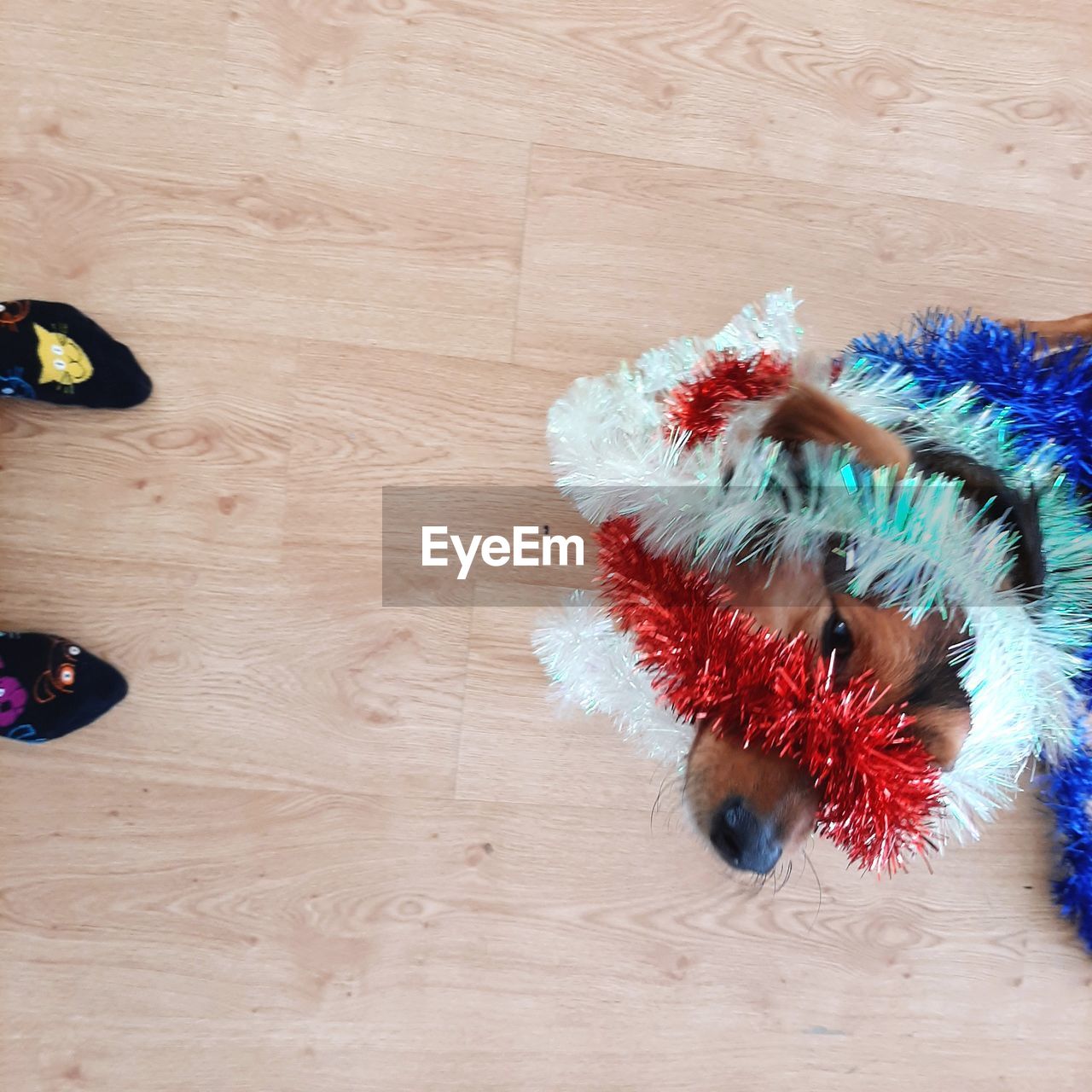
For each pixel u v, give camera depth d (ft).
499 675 3.19
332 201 3.19
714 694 1.90
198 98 3.15
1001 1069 3.29
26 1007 3.06
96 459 3.09
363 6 3.20
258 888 3.13
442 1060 3.16
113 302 3.11
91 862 3.08
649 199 3.29
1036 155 3.43
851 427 1.82
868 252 3.36
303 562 3.15
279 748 3.14
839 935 3.26
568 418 2.47
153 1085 3.09
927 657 1.82
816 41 3.35
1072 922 3.28
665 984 3.22
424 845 3.17
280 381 3.15
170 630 3.11
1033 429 2.02
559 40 3.27
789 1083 3.24
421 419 3.20
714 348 2.37
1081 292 3.43
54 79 3.11
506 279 3.23
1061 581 1.93
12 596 3.07
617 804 3.22
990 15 3.42
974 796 2.14
